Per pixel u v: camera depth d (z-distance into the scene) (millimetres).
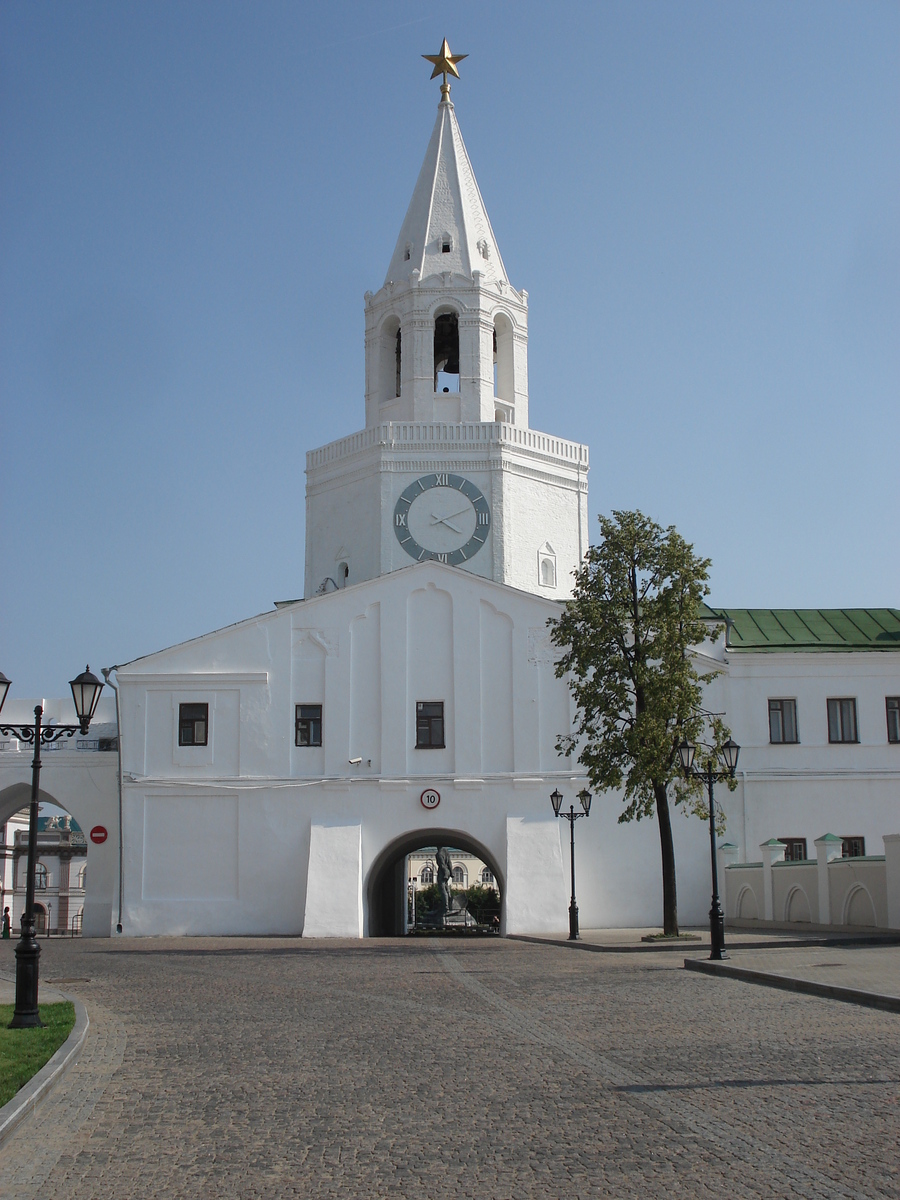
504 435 49500
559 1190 8242
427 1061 13305
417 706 44469
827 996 18781
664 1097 11000
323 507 51562
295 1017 17625
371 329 52188
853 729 46531
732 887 42562
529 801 43688
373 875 44812
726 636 47250
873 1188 8086
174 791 44000
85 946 36875
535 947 34031
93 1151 9688
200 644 44781
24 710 48344
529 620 44844
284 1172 8883
